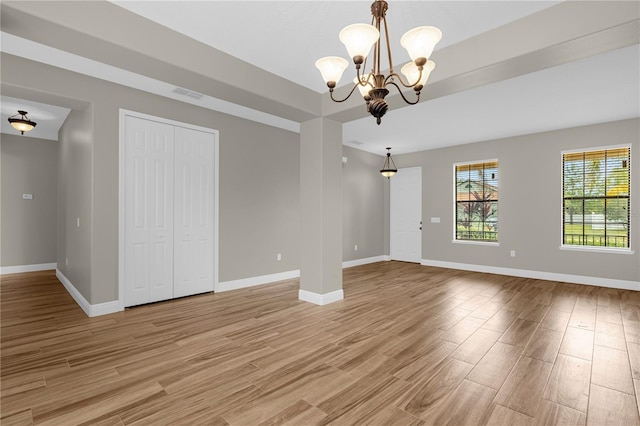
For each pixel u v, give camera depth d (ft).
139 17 7.89
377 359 8.30
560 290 15.65
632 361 8.13
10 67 9.91
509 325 10.76
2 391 6.77
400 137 19.95
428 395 6.66
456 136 19.61
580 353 8.60
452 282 17.53
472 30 8.54
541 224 18.42
